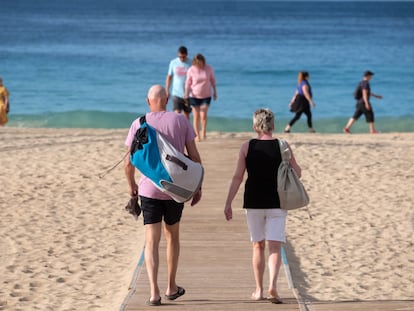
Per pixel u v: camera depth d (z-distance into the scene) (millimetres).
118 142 45500
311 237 26188
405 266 23219
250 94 97125
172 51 162875
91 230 27031
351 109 86125
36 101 88250
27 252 24344
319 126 73062
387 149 44188
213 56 153000
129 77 111875
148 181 17000
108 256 24000
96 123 74062
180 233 24672
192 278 19812
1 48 166500
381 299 19734
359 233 26828
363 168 38062
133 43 190125
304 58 148875
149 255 17219
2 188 33219
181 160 16625
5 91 59094
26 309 19188
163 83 106438
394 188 33906
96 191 32969
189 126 17344
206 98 42688
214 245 23188
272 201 17062
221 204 29156
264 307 17266
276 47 181875
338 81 111188
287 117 79688
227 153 40125
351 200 31719
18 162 39031
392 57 151625
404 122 75312
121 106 86562
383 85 106250
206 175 34906
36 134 52344
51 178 35250
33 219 28359
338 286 21047
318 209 30156
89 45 179875
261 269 17719
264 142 17203
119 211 29703
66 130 55781
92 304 19484
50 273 22312
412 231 27141
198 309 17109
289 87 104750
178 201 16812
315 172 36969
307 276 21938
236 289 18828
